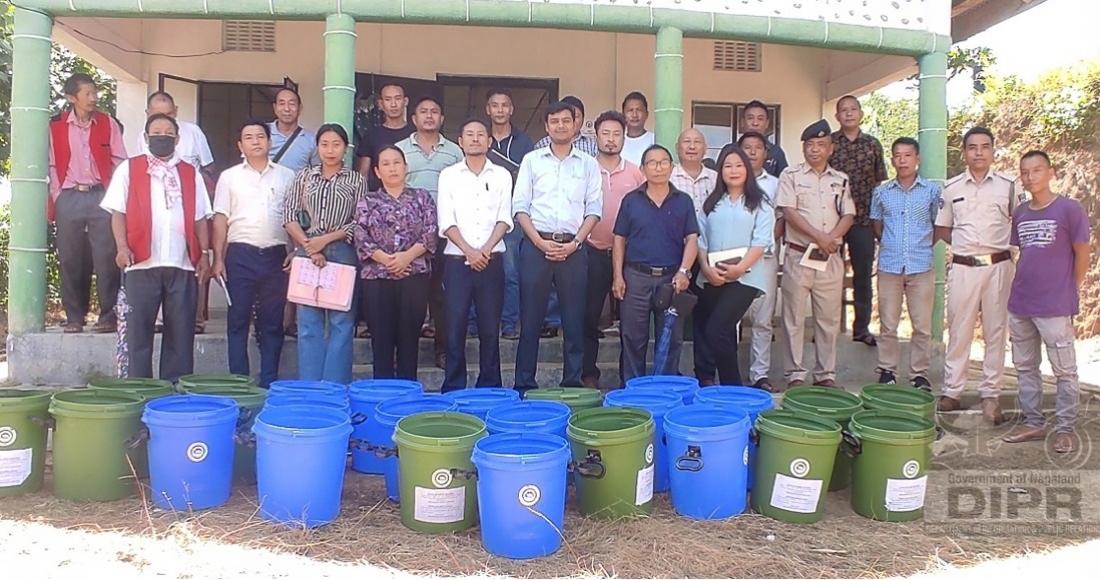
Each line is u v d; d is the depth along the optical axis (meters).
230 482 3.68
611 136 4.95
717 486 3.54
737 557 3.18
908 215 5.23
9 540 3.22
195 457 3.51
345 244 4.70
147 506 3.58
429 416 3.51
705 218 4.96
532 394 4.15
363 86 7.30
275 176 4.88
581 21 5.29
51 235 8.97
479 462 3.15
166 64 7.28
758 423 3.68
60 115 5.37
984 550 3.32
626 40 7.77
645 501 3.52
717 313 4.89
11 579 2.89
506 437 3.30
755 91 8.02
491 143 5.45
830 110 8.17
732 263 4.79
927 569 3.14
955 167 11.16
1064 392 4.69
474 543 3.28
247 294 4.84
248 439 3.68
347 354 4.72
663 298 4.66
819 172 5.28
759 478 3.66
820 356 5.38
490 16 5.20
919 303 5.28
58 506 3.59
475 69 7.60
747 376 5.82
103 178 5.38
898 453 3.57
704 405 3.76
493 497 3.12
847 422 3.93
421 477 3.32
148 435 3.58
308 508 3.38
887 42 5.61
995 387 4.98
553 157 4.75
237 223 4.81
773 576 3.05
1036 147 10.16
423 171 5.24
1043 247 4.66
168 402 3.64
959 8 6.64
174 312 4.70
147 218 4.55
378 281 4.64
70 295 5.43
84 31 6.22
